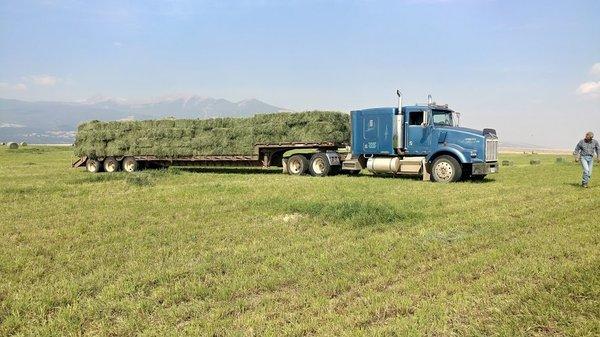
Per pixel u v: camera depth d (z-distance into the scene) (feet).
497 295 16.28
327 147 68.28
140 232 27.30
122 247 23.98
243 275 19.13
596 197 39.47
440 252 22.11
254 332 13.75
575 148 49.39
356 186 49.44
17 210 34.94
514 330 13.34
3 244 24.73
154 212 33.78
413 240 24.53
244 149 71.87
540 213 31.83
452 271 18.95
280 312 15.28
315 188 47.19
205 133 75.61
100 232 27.48
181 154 76.69
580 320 13.75
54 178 64.03
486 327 13.62
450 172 56.18
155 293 17.01
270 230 27.68
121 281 18.43
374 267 20.06
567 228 26.66
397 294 16.56
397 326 13.65
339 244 24.13
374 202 36.47
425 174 58.80
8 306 16.08
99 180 57.88
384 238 25.02
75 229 28.04
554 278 17.49
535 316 14.07
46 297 16.61
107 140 82.17
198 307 15.78
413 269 19.69
